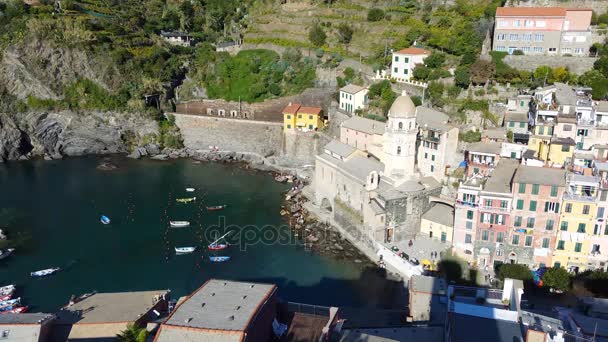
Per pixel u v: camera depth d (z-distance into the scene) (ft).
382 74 550.77
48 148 593.83
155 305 246.47
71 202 443.32
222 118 595.88
